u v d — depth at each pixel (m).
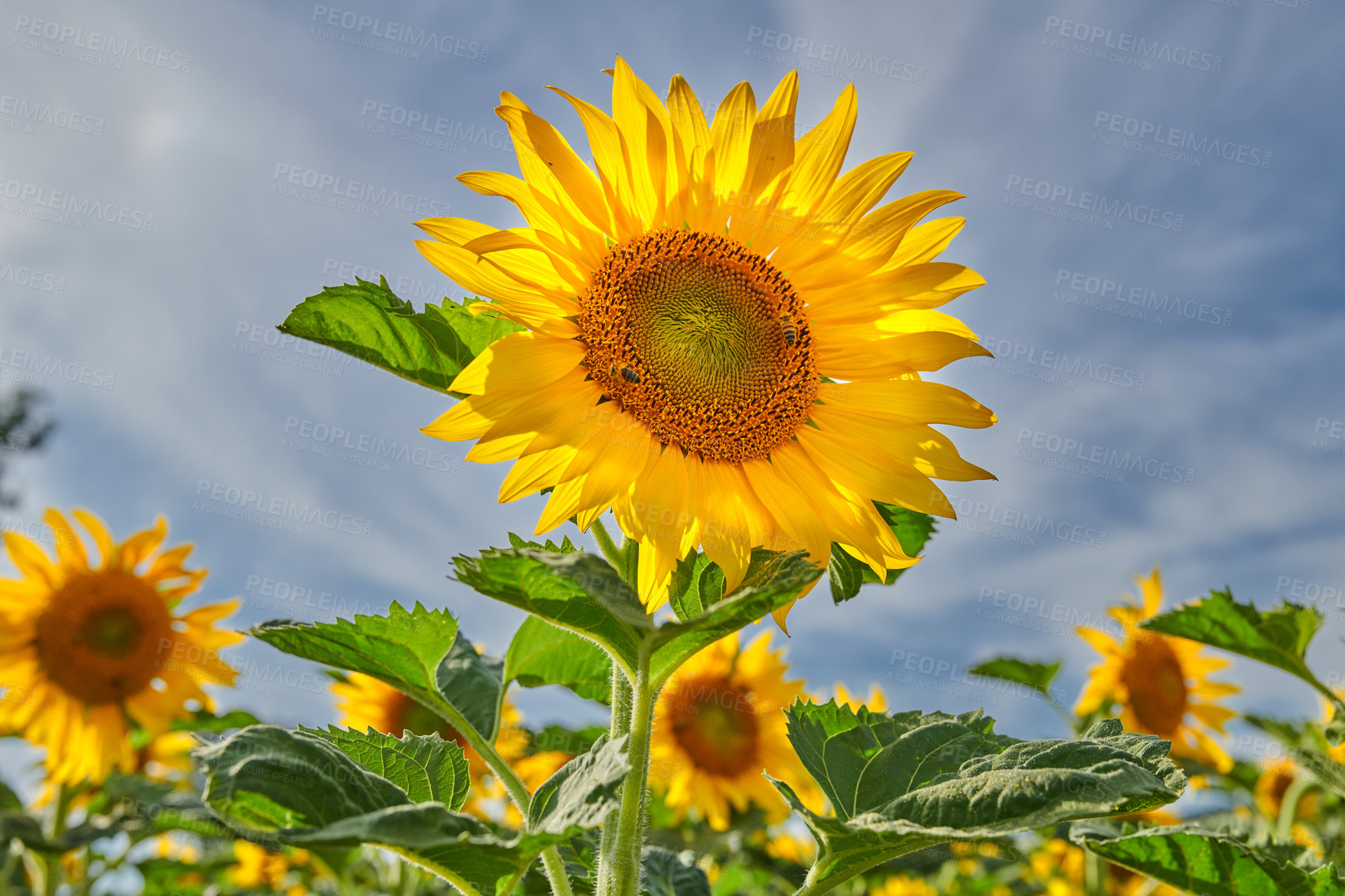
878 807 0.91
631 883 0.89
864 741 0.94
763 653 1.52
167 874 1.45
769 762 1.46
